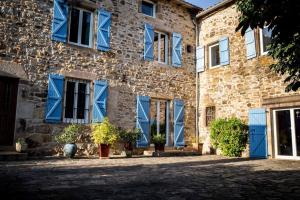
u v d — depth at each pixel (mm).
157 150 9328
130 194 3334
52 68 7836
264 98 8664
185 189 3697
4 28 7145
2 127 6965
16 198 2986
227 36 10117
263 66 8836
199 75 11281
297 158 7809
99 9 8914
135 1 9844
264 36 9094
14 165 5598
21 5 7465
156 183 4090
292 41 2834
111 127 7840
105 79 8805
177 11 11023
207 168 5902
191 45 11352
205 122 10734
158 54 10508
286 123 8242
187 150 10195
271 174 5133
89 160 7031
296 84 3264
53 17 7945
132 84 9391
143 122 9375
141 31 9867
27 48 7461
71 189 3523
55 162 6316
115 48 9141
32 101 7402
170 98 10328
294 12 2389
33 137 7320
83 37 8797
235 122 8953
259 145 8570
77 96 8352
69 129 7449
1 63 7012
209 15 11047
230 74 9914
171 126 10258
